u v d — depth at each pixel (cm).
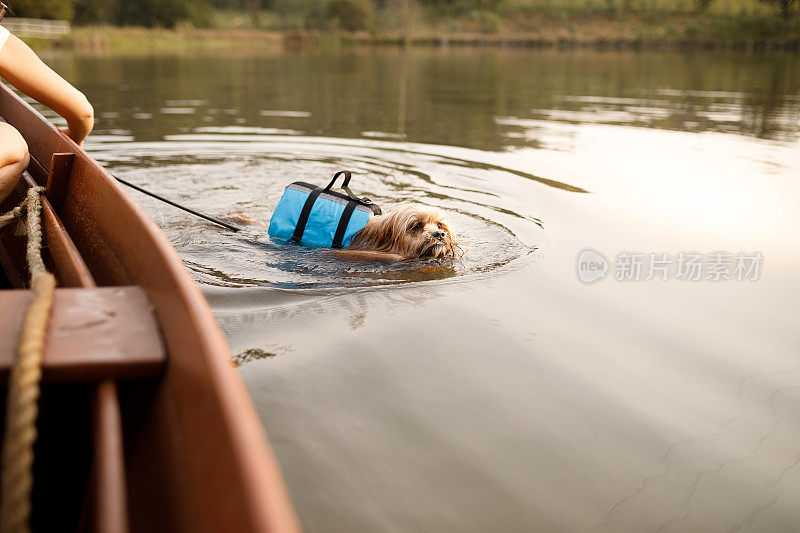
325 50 3703
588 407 225
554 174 600
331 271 360
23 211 238
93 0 4725
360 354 258
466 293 329
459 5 6519
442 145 738
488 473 189
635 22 5906
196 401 106
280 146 713
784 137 807
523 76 1848
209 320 116
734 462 197
